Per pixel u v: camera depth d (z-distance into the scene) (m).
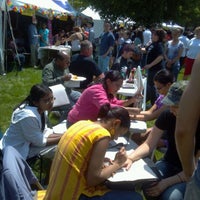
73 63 6.04
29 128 3.42
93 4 23.58
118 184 2.52
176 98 2.50
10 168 2.09
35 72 11.72
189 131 1.62
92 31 16.08
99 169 2.38
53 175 2.46
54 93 4.66
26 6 11.95
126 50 7.07
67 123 3.85
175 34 8.07
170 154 3.11
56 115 6.21
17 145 3.46
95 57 14.55
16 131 3.47
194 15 26.83
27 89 9.14
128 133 3.77
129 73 6.86
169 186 2.74
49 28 15.55
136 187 2.84
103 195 2.47
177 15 23.64
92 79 6.04
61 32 17.45
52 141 3.59
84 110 3.68
